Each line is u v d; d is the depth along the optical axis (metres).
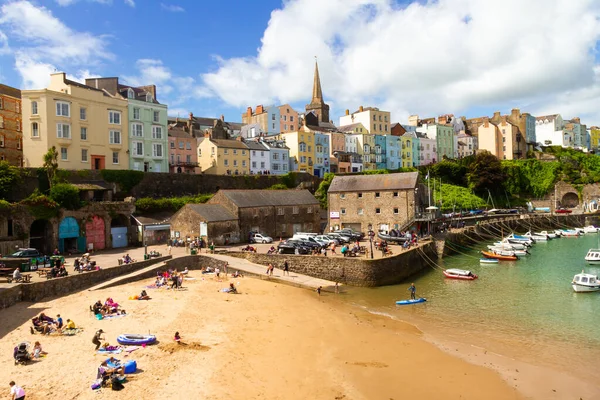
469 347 26.55
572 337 28.33
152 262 45.31
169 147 87.06
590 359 24.77
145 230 60.22
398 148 127.62
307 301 36.94
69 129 65.19
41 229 52.19
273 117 126.81
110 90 74.62
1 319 28.02
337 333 28.61
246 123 132.75
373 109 130.25
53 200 51.22
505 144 140.75
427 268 52.88
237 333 27.41
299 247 48.88
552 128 164.38
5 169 54.94
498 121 154.00
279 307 34.34
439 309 35.03
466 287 42.56
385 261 43.84
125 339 24.17
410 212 63.97
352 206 68.19
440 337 28.33
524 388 21.28
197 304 33.38
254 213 63.69
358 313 33.81
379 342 27.16
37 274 37.09
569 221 96.69
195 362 22.23
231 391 19.50
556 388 21.31
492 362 24.28
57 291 34.38
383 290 41.59
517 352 25.80
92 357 22.16
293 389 20.30
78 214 53.78
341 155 113.25
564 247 69.25
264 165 97.62
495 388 21.22
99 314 28.92
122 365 20.80
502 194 115.31
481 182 108.88
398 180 66.56
